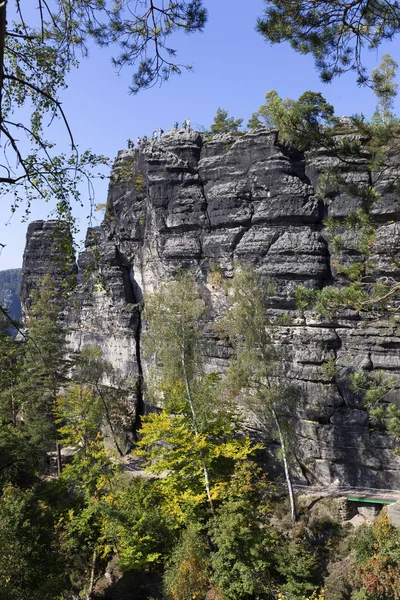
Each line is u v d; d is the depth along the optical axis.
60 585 28.14
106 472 43.12
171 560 32.44
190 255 55.03
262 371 40.12
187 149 56.03
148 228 59.19
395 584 25.80
